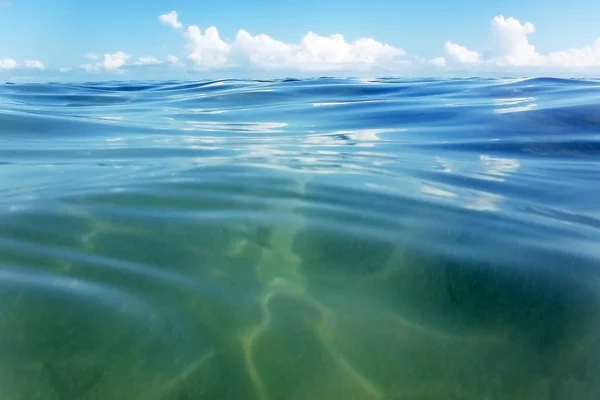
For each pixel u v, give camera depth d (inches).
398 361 77.6
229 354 77.4
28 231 113.3
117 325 81.6
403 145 225.3
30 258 100.7
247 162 186.1
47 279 93.1
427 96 394.3
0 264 97.4
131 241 110.8
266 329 83.4
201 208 131.9
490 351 79.6
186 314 85.9
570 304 89.6
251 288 94.8
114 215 125.3
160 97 452.4
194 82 611.2
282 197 141.8
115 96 461.4
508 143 223.1
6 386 68.6
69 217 123.0
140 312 85.4
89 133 255.3
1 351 74.7
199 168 174.7
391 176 166.7
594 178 166.2
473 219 126.0
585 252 107.0
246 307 89.0
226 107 378.6
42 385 69.2
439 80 532.7
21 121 275.3
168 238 113.0
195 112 352.5
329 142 235.0
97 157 194.2
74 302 86.4
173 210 130.0
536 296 92.3
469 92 399.5
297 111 347.3
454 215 128.6
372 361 77.6
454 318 87.5
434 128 266.5
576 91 358.6
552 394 71.4
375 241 113.3
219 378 72.7
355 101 384.8
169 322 83.4
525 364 76.8
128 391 69.4
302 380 73.5
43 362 73.1
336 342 81.2
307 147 221.0
